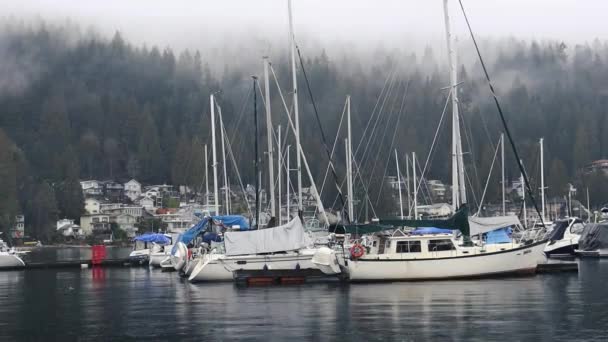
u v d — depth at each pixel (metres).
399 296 32.81
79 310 31.50
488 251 39.56
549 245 62.72
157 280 48.03
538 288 35.16
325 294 34.69
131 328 25.95
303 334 23.64
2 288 43.06
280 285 40.12
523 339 22.08
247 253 42.59
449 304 29.77
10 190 134.00
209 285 42.00
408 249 39.31
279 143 64.56
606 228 65.31
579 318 25.86
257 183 51.25
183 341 23.05
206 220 53.84
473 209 90.19
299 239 42.38
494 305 29.23
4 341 23.86
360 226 40.00
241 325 25.83
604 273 44.03
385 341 22.14
